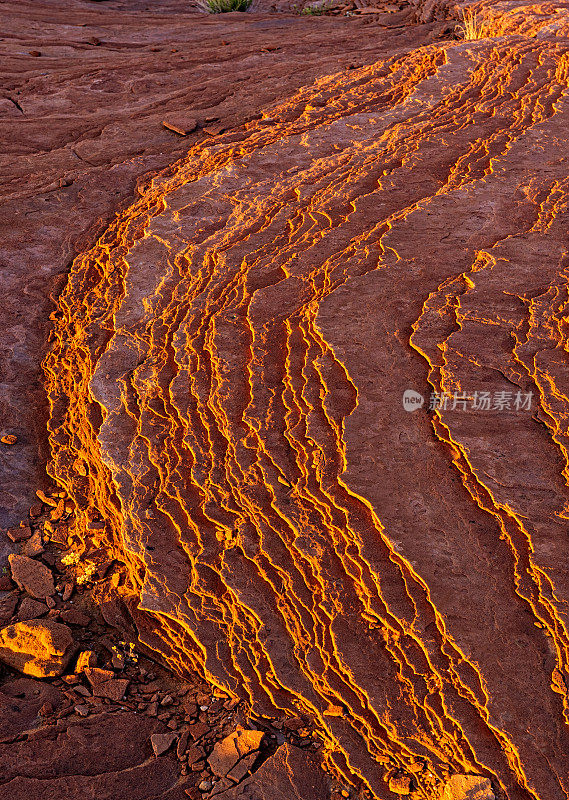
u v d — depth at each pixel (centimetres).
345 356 589
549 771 381
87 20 1608
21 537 581
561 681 405
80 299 791
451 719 410
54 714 454
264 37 1427
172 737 441
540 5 1266
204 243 786
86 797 411
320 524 501
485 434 518
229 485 543
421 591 455
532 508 474
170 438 591
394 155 863
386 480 505
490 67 1035
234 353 632
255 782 414
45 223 898
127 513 550
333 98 1069
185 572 511
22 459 645
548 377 545
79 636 505
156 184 940
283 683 448
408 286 648
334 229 744
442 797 388
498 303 613
